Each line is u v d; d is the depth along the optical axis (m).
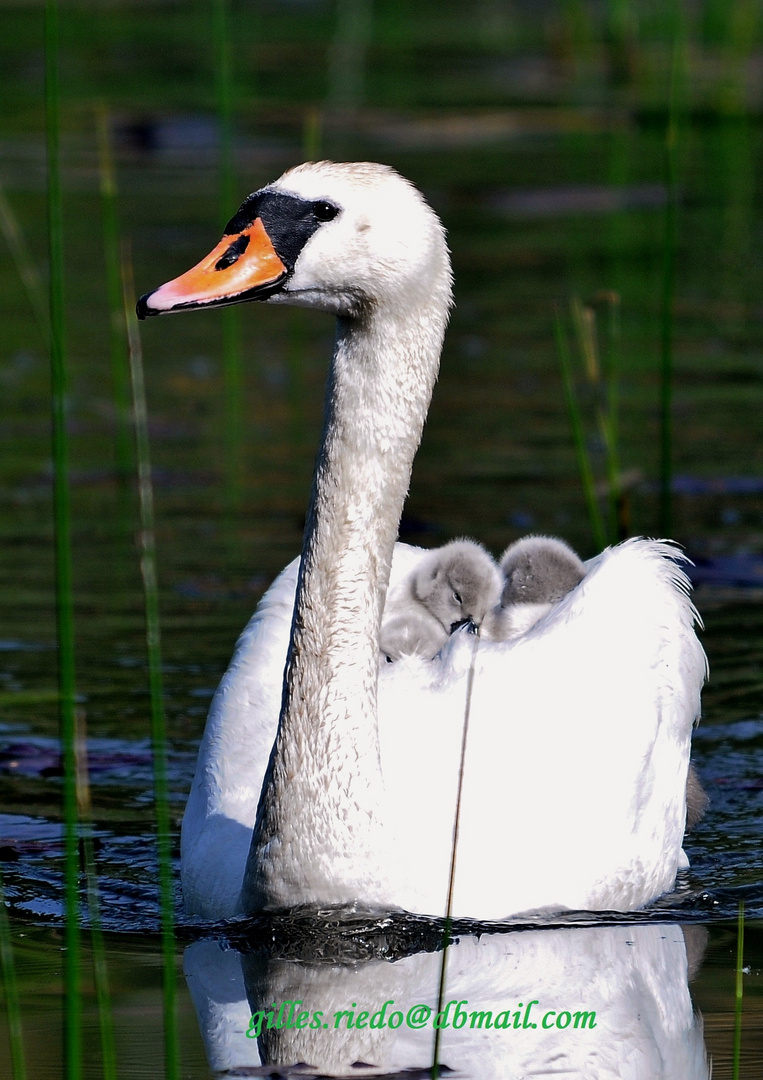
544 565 12.05
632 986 8.40
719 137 35.53
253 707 10.27
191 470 18.33
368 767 8.88
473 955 8.74
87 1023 7.99
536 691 10.06
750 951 8.89
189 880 9.52
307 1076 7.41
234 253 8.86
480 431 19.55
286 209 8.82
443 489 17.41
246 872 9.00
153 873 10.16
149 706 12.67
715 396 20.75
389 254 8.79
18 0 49.06
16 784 11.43
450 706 9.95
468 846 9.22
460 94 36.88
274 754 8.93
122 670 13.27
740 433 19.33
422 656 11.18
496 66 40.03
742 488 17.52
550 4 49.56
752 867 10.32
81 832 10.75
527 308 24.41
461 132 34.41
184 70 37.72
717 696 13.01
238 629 14.00
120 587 14.95
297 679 8.91
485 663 10.27
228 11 46.50
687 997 8.27
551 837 9.39
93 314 24.09
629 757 9.89
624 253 27.27
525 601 12.01
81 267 25.50
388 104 35.84
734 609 14.48
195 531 16.39
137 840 10.66
